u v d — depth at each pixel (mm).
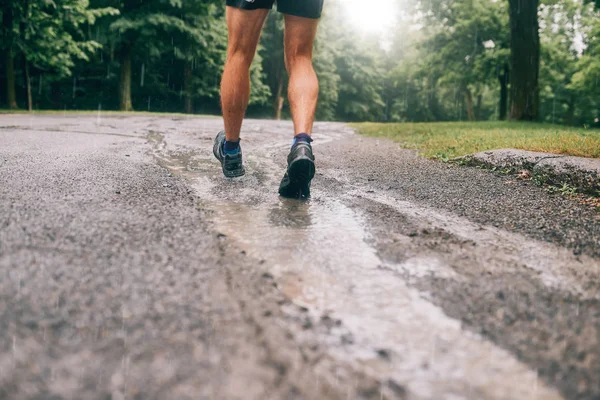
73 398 751
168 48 22625
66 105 25859
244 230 1724
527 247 1649
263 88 29516
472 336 1010
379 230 1801
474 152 4141
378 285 1268
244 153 4152
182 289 1163
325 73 36281
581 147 3578
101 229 1594
